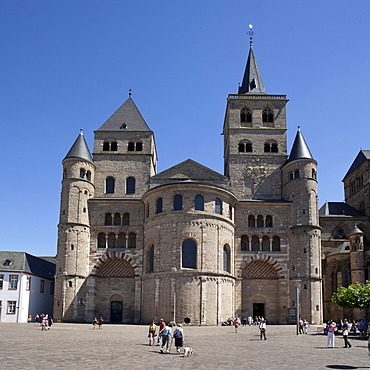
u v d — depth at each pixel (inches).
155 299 2689.5
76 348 1385.3
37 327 2461.9
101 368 979.3
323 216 3491.6
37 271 3380.9
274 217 3125.0
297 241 3011.8
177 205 2795.3
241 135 3476.9
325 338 1985.7
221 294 2719.0
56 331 2158.0
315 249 2984.7
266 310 3004.4
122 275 3043.8
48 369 944.9
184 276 2642.7
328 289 3248.0
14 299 3107.8
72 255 2935.5
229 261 2886.3
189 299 2618.1
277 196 3329.2
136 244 3056.1
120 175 3331.7
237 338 1929.1
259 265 3085.6
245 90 3732.8
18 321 3073.3
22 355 1171.9
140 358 1183.6
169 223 2755.9
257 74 3784.5
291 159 3198.8
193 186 2790.4
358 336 2117.4
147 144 3417.8
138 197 3280.0
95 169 3329.2
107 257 3034.0
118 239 3093.0
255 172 3380.9
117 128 3464.6
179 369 1000.9
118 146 3412.9
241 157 3412.9
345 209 3651.6
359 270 3075.8
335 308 3166.8
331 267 3260.3
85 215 3063.5
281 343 1722.4
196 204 2792.8
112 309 2997.0
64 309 2856.8
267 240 3097.9
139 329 2349.9
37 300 3356.3
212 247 2743.6
